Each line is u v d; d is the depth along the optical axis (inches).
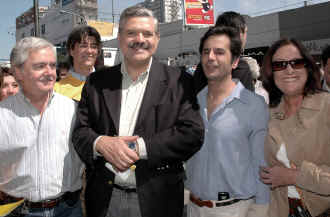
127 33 72.9
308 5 718.5
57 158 77.7
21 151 75.4
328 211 68.0
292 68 70.7
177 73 75.9
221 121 79.7
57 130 78.0
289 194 72.8
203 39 82.0
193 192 85.0
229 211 79.2
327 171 64.9
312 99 69.7
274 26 782.5
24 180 75.9
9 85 121.3
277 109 77.6
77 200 84.7
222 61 77.8
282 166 72.6
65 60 182.5
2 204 78.9
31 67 72.9
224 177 79.2
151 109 71.8
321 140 66.7
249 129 79.1
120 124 74.6
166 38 1143.6
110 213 76.3
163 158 67.4
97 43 123.6
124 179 73.6
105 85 76.9
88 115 77.3
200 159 82.4
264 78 78.7
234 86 83.4
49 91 78.7
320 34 697.0
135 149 67.9
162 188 71.9
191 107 71.7
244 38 110.1
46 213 77.3
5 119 74.9
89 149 70.4
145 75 76.2
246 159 79.8
